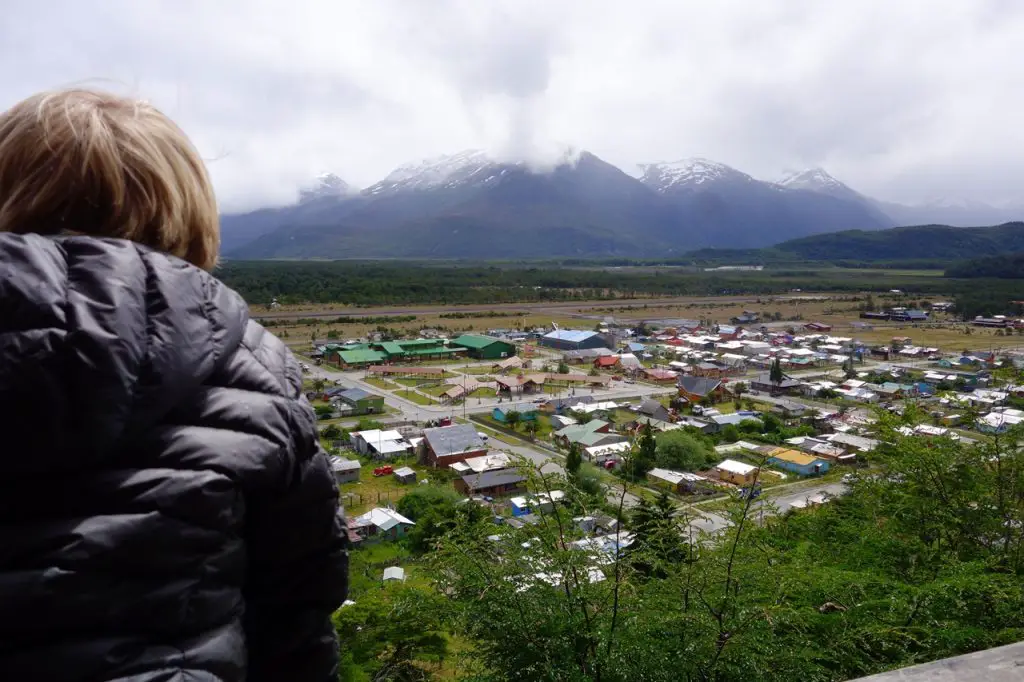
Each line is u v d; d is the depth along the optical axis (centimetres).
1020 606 506
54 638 86
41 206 108
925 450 720
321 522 126
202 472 99
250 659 124
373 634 726
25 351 87
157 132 123
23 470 89
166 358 100
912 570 640
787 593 448
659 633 417
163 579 92
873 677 166
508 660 406
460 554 443
